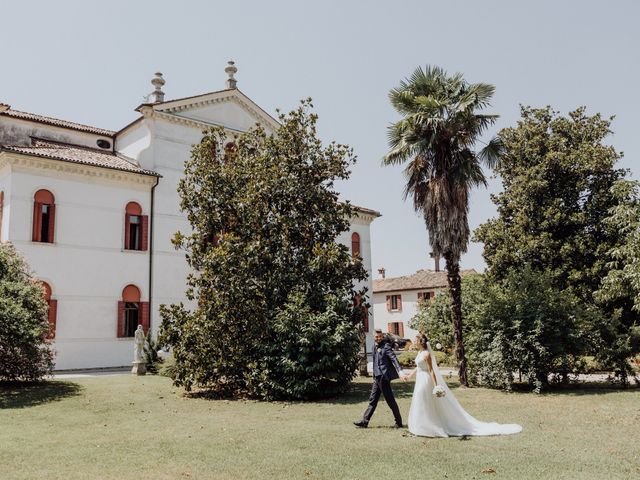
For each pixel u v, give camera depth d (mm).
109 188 25219
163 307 16469
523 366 15875
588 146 25609
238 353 15016
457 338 17500
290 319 14422
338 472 6844
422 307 28406
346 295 16797
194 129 28672
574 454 7676
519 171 26859
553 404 12992
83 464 7359
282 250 16328
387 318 52844
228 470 7000
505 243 26266
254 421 10828
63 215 23562
